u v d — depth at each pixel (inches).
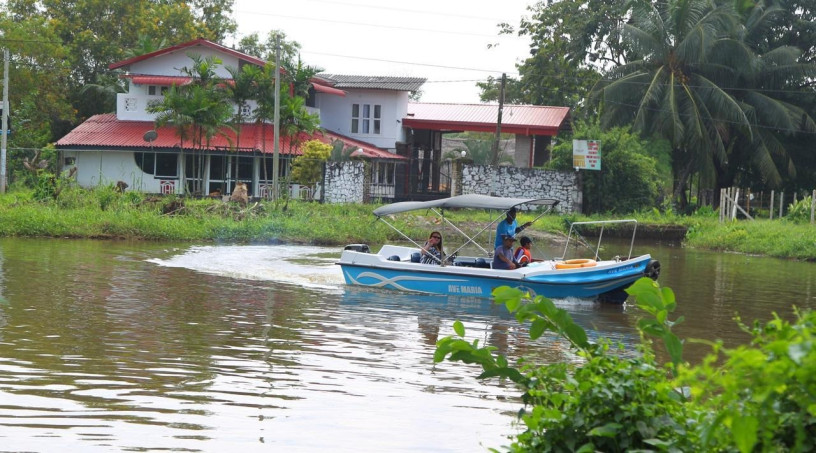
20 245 924.6
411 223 1285.7
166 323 498.0
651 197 1632.6
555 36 2034.9
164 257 866.8
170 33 2041.1
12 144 1724.9
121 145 1534.2
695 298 685.9
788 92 1754.4
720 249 1272.1
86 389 347.6
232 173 1596.9
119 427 301.6
